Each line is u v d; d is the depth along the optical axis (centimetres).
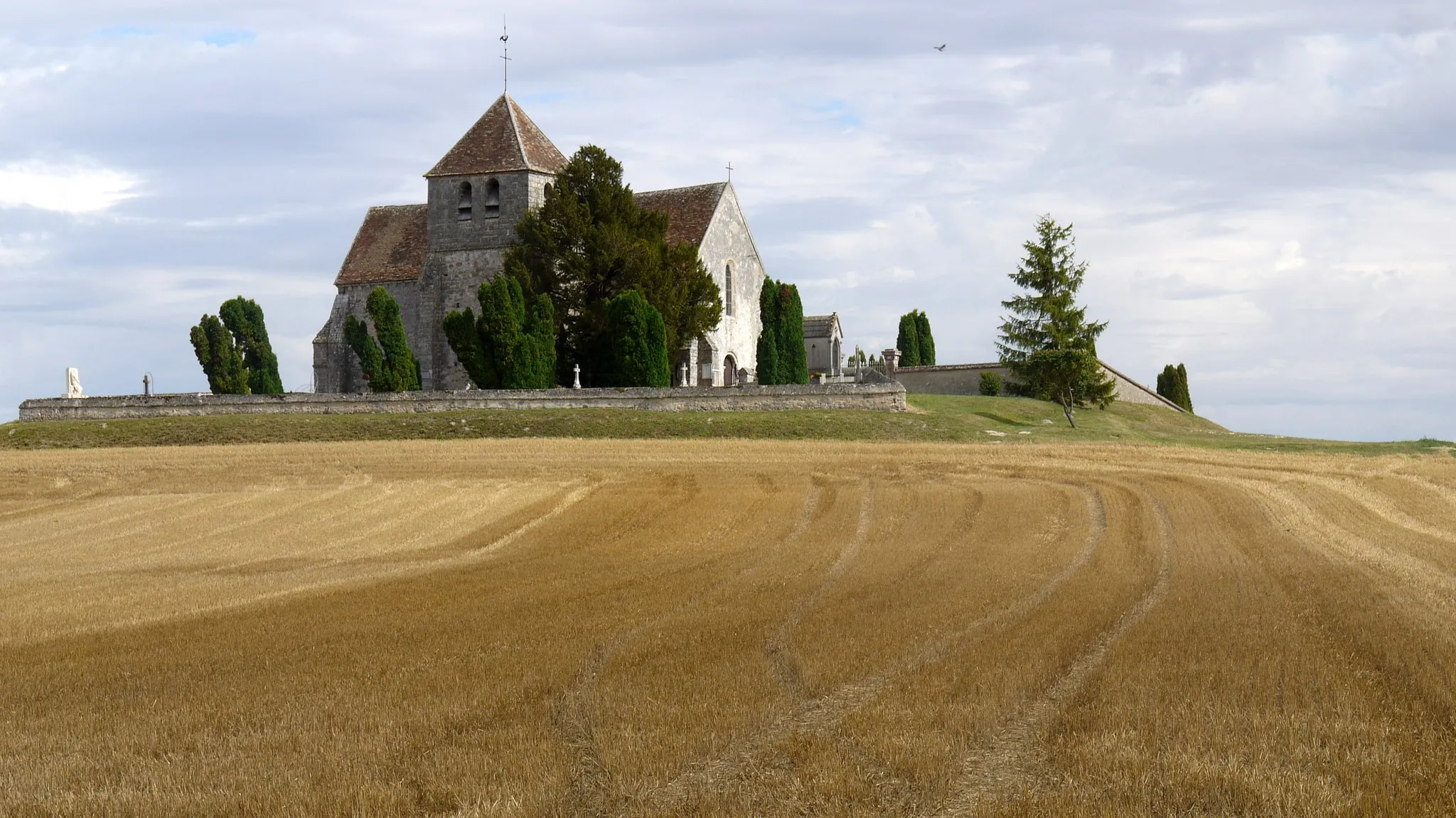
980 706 1455
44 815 1183
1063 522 3578
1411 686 1536
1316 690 1520
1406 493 4116
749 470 4831
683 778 1245
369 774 1267
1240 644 1803
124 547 3634
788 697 1544
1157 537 3256
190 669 1817
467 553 3388
